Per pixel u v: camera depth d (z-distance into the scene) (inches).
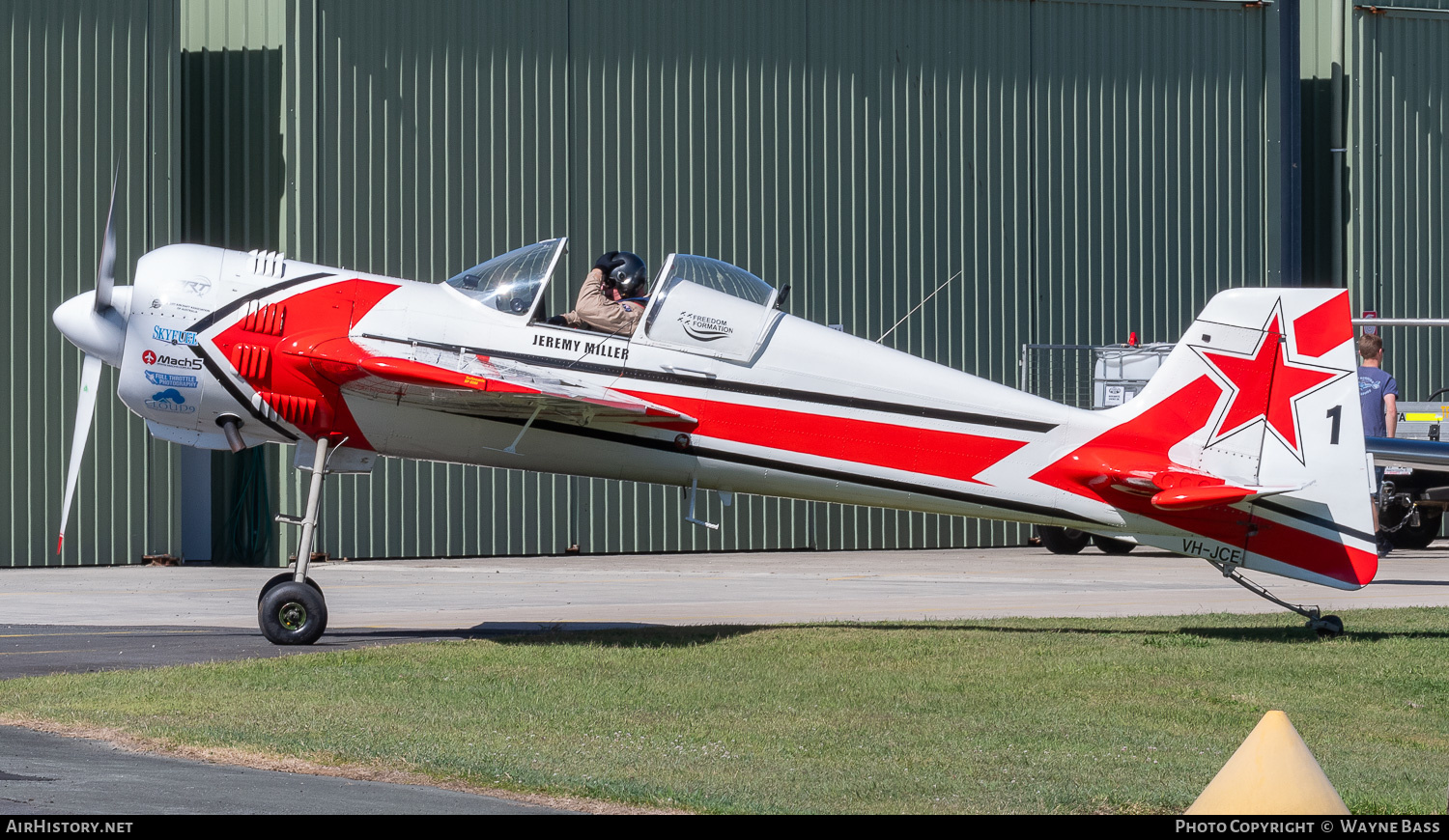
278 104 2108.8
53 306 1991.9
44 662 978.1
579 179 2235.5
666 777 631.2
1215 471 1086.4
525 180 2208.4
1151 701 839.7
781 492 1122.0
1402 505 1984.5
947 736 733.9
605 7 2250.2
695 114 2293.3
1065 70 2482.8
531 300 1078.4
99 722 732.0
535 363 1066.7
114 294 1095.0
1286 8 2578.7
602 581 1742.1
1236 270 2581.2
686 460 1093.1
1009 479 1099.9
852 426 1091.9
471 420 1085.1
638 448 1088.2
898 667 953.5
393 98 2143.2
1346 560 1078.4
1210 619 1229.1
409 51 2150.6
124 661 984.3
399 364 991.6
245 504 2127.2
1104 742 724.0
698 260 1099.9
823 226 2353.6
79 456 1151.6
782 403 1088.2
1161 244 2536.9
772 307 1104.8
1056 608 1375.5
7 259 1973.4
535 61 2214.6
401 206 2144.4
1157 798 597.6
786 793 606.2
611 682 886.4
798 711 799.1
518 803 585.9
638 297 1101.1
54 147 1994.3
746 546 2305.6
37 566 1975.9
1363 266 2677.2
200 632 1159.0
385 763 649.0
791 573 1889.8
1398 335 2687.0
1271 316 1078.4
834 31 2359.7
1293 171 2583.7
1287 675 929.5
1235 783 464.8
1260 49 2588.6
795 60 2338.8
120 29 2020.2
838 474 1099.3
